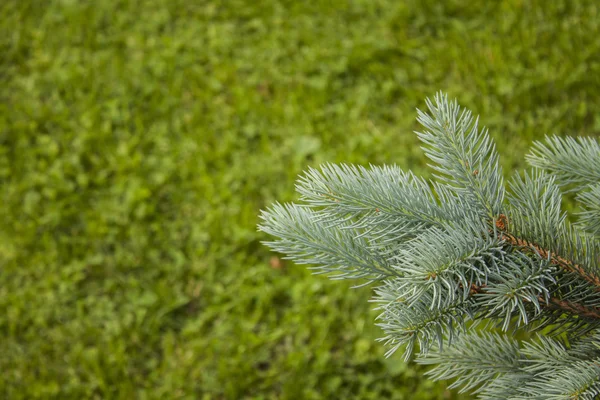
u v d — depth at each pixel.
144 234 1.68
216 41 2.04
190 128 1.86
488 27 1.88
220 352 1.49
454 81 1.82
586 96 1.70
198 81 1.96
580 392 0.69
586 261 0.73
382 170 0.75
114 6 2.16
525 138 1.66
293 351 1.48
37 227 1.71
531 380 0.77
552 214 0.73
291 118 1.85
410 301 0.69
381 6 2.04
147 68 2.01
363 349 1.45
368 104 1.84
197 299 1.59
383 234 0.72
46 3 2.19
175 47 2.04
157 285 1.59
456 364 0.81
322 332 1.48
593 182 0.79
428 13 1.98
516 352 0.81
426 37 1.93
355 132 1.80
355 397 1.41
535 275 0.69
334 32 2.02
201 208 1.71
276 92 1.93
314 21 2.05
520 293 0.68
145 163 1.81
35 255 1.66
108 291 1.61
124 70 2.01
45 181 1.79
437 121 0.71
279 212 0.74
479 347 0.82
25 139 1.88
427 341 0.69
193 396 1.44
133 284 1.60
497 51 1.81
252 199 1.72
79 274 1.63
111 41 2.09
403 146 1.73
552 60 1.76
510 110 1.72
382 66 1.90
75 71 2.01
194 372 1.47
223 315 1.55
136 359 1.51
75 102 1.96
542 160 0.81
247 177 1.75
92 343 1.54
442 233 0.70
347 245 0.72
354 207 0.72
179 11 2.13
